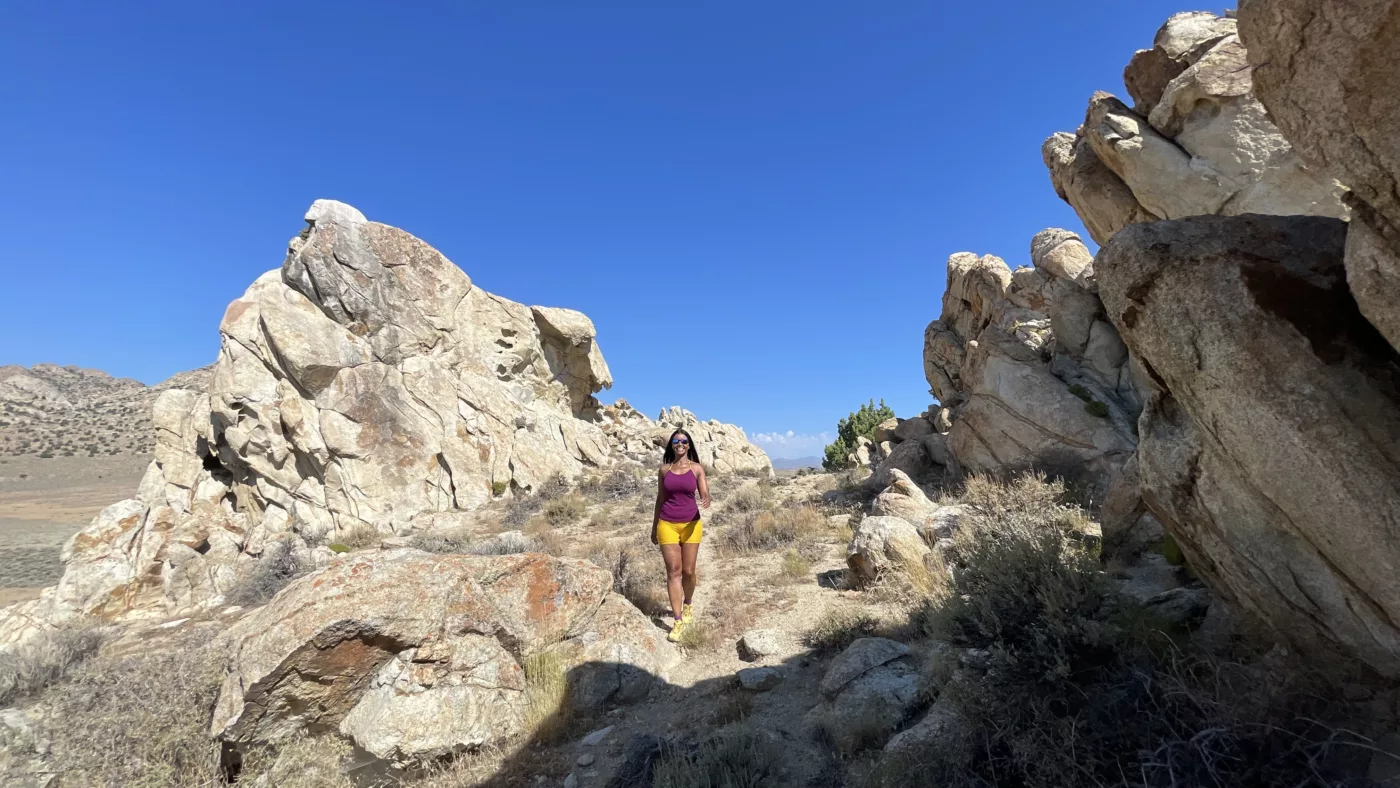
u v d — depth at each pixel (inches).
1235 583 140.8
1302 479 109.0
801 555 375.2
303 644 175.8
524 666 214.2
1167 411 150.9
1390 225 87.2
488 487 829.8
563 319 1181.7
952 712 147.8
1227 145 356.8
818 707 185.0
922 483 575.2
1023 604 149.3
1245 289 110.3
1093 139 424.8
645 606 301.3
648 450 1246.9
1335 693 114.1
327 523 730.2
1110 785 111.0
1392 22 74.4
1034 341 639.8
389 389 812.6
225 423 746.8
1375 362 101.4
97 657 309.0
